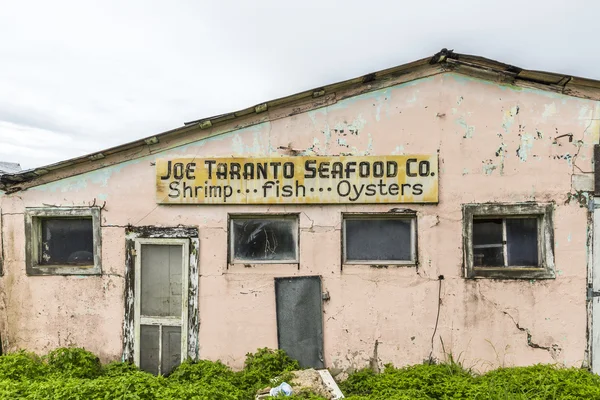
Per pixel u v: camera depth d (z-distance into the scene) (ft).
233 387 16.55
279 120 19.03
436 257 18.67
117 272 19.34
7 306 19.61
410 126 18.83
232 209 19.20
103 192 19.40
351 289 18.88
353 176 18.89
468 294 18.54
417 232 18.78
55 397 13.99
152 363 19.27
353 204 18.95
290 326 18.88
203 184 19.13
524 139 18.51
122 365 18.74
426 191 18.67
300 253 18.99
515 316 18.37
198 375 17.81
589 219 18.29
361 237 19.40
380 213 18.93
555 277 18.26
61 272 19.42
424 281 18.69
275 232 19.54
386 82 18.85
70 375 17.30
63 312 19.40
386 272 18.80
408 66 18.48
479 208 18.58
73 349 18.53
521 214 18.60
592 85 18.07
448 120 18.72
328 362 18.80
